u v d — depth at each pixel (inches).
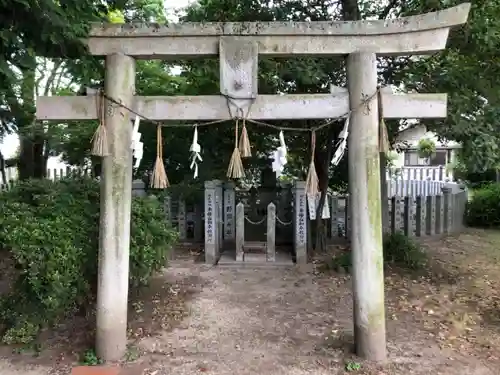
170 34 154.6
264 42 155.9
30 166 399.5
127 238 159.8
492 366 155.4
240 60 155.3
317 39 155.7
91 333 177.6
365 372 149.9
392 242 285.1
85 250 170.9
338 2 284.2
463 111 232.5
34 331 168.6
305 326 192.7
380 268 157.2
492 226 426.3
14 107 241.9
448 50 239.9
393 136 293.9
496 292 238.2
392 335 181.8
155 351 167.2
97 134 152.2
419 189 506.3
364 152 155.7
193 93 320.5
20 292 164.6
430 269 275.3
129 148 158.6
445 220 391.2
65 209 175.5
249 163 343.9
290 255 305.4
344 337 178.9
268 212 287.9
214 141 336.2
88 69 175.3
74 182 203.5
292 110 157.6
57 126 386.0
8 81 145.1
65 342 172.1
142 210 202.4
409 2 255.1
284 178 362.3
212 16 286.2
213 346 172.7
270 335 183.2
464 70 236.4
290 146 328.2
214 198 295.1
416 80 243.1
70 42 150.6
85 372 150.4
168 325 193.0
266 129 309.3
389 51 155.1
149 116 158.7
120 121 156.2
